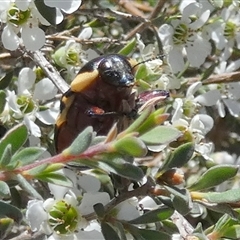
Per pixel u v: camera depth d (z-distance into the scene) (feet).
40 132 0.85
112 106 0.72
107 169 0.62
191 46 0.99
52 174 0.67
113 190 0.77
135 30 1.03
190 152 0.68
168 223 0.76
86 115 0.72
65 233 0.74
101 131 0.72
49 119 0.87
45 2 0.80
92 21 1.05
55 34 0.97
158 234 0.70
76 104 0.73
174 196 0.67
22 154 0.66
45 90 0.86
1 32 0.87
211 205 0.69
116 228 0.72
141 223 0.71
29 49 0.83
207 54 1.00
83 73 0.72
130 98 0.72
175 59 0.98
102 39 0.97
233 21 1.06
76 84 0.72
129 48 0.91
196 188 0.69
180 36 0.99
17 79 0.94
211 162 0.95
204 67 1.14
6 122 0.85
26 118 0.84
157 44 0.98
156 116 0.62
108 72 0.71
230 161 1.15
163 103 0.91
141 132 0.62
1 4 0.82
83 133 0.61
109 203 0.71
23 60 0.96
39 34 0.83
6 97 0.84
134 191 0.70
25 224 0.81
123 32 1.13
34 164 0.66
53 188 0.74
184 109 0.96
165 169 0.68
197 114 0.95
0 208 0.68
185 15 0.98
